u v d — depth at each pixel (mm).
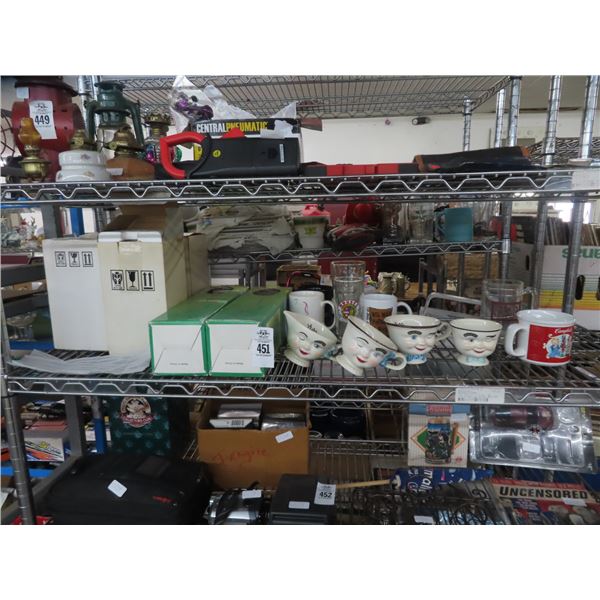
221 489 1029
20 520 863
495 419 968
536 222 1197
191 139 726
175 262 844
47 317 936
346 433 1290
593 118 844
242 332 710
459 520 879
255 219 1267
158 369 736
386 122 4504
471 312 1577
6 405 777
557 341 680
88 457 971
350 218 1509
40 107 836
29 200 727
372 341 683
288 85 1553
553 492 974
